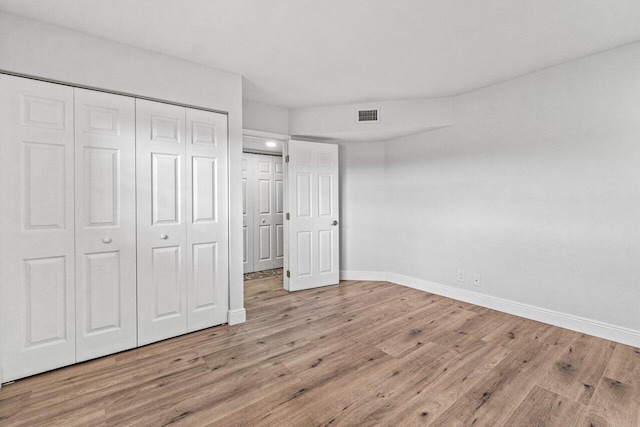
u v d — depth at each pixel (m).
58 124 2.07
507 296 3.08
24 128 1.96
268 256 5.40
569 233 2.64
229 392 1.81
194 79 2.64
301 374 2.00
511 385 1.86
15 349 1.94
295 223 3.96
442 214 3.67
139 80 2.37
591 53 2.49
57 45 2.06
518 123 2.97
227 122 2.84
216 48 2.41
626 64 2.34
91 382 1.92
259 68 2.78
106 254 2.26
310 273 4.07
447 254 3.63
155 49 2.41
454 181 3.53
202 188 2.69
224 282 2.83
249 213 5.16
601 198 2.46
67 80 2.09
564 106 2.66
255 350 2.34
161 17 2.00
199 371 2.04
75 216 2.13
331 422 1.56
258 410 1.65
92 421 1.57
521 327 2.71
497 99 3.13
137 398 1.76
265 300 3.56
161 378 1.96
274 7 1.90
